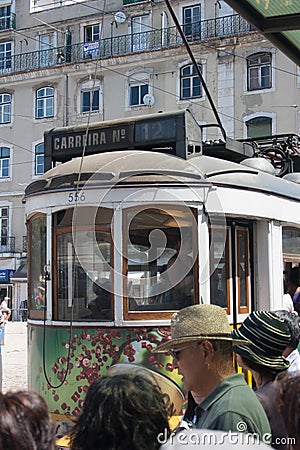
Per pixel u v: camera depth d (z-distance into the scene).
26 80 36.28
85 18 35.09
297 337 3.43
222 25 30.88
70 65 34.81
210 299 5.84
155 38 32.62
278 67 29.50
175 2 32.09
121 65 33.44
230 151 7.29
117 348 5.57
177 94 31.80
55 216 5.97
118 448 2.24
